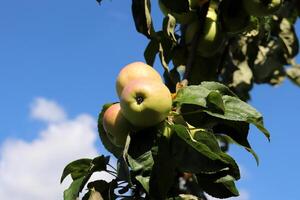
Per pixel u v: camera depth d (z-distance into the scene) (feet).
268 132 3.27
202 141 3.18
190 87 3.30
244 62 4.99
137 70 3.33
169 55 3.95
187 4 3.76
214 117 3.32
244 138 3.35
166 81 4.03
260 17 4.02
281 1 3.94
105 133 3.47
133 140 3.20
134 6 3.79
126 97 3.15
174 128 3.10
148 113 3.14
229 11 3.95
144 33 3.82
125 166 3.11
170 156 3.15
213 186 3.32
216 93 3.20
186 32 3.96
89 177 3.34
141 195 3.34
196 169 3.16
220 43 3.96
